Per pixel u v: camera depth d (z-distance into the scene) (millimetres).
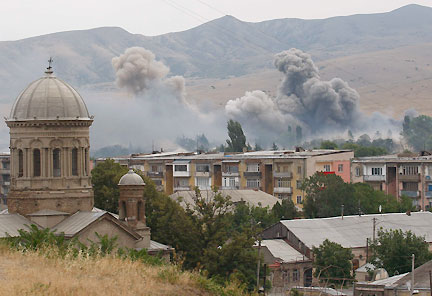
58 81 102000
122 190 103000
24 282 48688
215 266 109062
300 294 119562
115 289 50781
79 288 48812
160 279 56281
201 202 120688
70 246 68062
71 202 99188
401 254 137625
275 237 158000
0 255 59875
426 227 169500
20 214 98562
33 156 99125
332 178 194500
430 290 103875
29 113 98938
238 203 182125
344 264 139000
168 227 117188
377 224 165500
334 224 161625
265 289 113688
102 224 97312
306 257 148125
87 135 101500
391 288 109875
